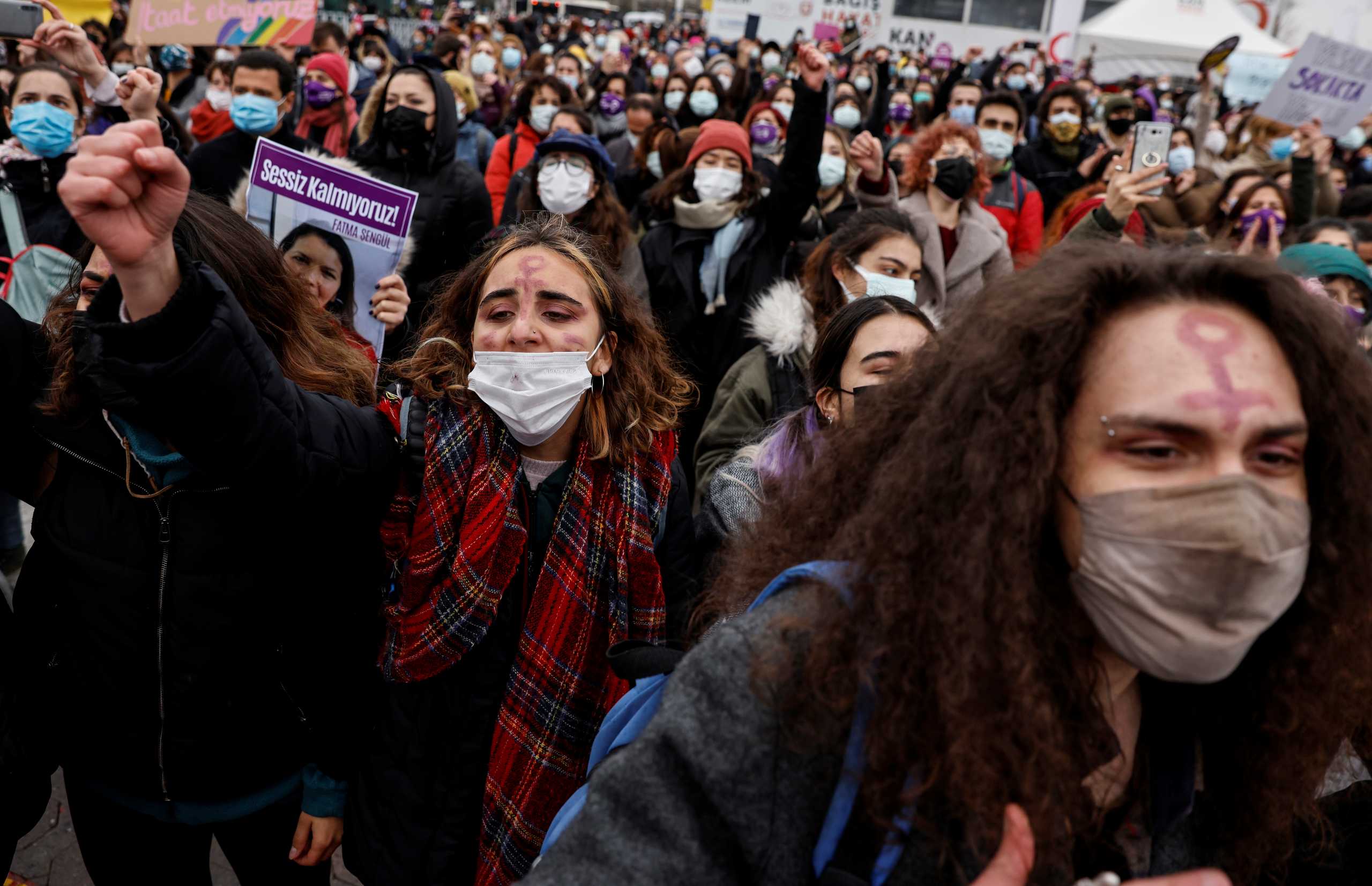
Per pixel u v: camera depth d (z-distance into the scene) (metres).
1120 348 0.84
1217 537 0.78
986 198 4.89
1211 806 1.01
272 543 1.60
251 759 1.71
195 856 1.87
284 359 1.70
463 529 1.66
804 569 0.96
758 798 0.88
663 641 1.75
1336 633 0.93
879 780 0.85
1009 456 0.85
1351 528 0.89
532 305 1.72
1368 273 3.33
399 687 1.73
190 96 7.41
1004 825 0.82
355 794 1.78
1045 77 14.16
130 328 1.18
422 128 3.92
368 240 2.42
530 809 1.65
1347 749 1.10
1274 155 7.41
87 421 1.57
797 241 4.26
